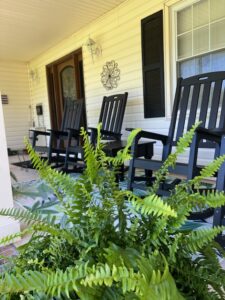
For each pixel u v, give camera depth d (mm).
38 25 4355
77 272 363
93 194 521
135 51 3658
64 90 5633
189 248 497
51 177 559
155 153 3576
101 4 3707
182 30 3113
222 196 502
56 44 5375
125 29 3756
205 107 2084
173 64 3236
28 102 6965
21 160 5449
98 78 4406
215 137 1612
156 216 501
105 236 499
